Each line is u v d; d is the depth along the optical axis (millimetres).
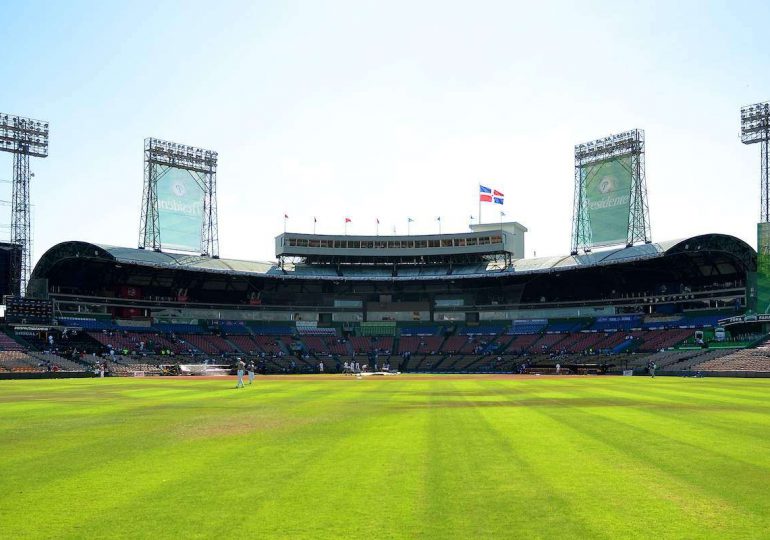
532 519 10633
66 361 89125
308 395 42656
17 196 100688
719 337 94500
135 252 110188
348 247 129500
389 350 121875
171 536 9930
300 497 12234
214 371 95875
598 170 115875
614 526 10219
